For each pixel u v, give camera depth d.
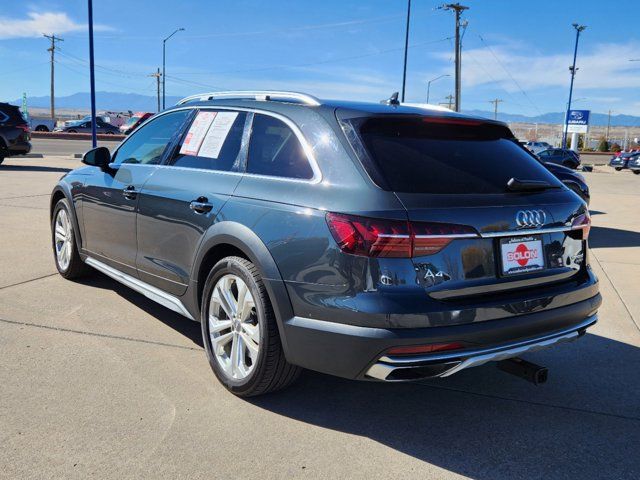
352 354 2.67
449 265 2.69
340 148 2.90
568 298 3.09
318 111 3.12
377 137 2.92
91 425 2.89
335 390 3.43
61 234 5.36
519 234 2.92
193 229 3.49
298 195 2.94
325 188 2.85
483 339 2.74
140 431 2.86
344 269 2.66
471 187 2.88
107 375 3.43
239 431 2.92
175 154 3.96
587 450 2.88
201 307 3.47
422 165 2.87
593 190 18.98
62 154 25.08
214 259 3.47
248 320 3.18
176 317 4.47
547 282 3.08
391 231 2.60
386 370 2.64
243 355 3.22
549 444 2.93
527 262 2.97
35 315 4.36
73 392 3.21
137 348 3.85
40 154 23.58
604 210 13.10
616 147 74.44
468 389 3.54
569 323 3.14
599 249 8.13
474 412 3.24
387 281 2.60
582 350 4.23
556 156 33.16
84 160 4.44
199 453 2.70
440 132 3.15
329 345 2.73
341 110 3.05
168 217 3.72
